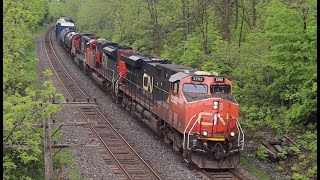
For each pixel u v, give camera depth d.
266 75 23.16
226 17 32.12
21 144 13.71
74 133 23.05
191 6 37.44
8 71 15.80
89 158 19.33
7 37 17.67
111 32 62.53
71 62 50.91
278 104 23.39
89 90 35.38
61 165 18.23
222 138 18.47
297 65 20.28
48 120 14.60
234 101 19.06
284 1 22.78
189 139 18.55
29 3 27.64
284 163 18.98
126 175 17.44
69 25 68.75
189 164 18.86
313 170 16.47
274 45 21.61
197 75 19.31
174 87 19.92
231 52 25.53
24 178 14.96
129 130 24.41
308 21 20.66
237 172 18.38
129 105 28.45
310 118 20.88
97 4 65.31
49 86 13.41
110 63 33.22
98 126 24.81
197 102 18.47
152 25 40.53
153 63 24.41
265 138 21.64
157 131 22.72
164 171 18.09
